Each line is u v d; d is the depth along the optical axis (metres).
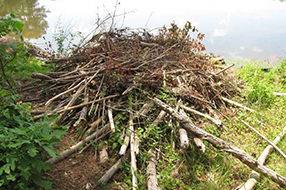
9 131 3.06
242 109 5.39
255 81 6.37
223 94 5.88
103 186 3.44
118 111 4.63
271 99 5.79
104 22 7.03
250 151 4.38
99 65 5.38
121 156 3.81
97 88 5.00
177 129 4.22
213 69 6.39
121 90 4.98
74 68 5.82
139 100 4.71
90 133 4.26
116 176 3.62
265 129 4.99
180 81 5.39
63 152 3.84
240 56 9.30
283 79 6.81
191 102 5.08
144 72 5.18
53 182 3.41
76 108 4.57
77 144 4.00
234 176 3.87
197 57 6.47
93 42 6.71
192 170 3.83
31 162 2.93
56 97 4.82
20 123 3.25
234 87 6.09
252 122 5.03
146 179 3.50
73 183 3.46
